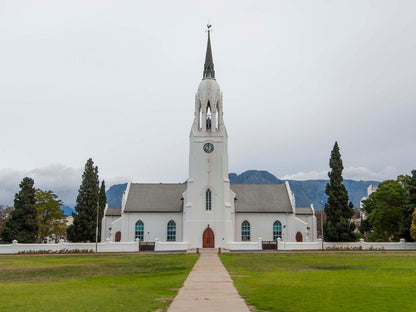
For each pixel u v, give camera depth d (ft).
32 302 66.44
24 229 237.66
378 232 274.36
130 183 289.12
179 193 283.79
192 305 62.64
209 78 267.18
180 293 74.49
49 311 59.31
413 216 225.15
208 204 251.80
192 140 259.19
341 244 238.48
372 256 174.91
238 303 64.28
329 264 135.13
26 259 172.35
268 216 271.90
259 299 67.05
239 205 274.77
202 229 247.29
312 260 153.28
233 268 123.44
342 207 245.65
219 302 65.16
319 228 447.01
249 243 238.48
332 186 248.11
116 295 73.00
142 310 59.62
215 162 255.50
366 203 317.83
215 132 258.57
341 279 93.09
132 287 83.51
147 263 147.13
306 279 93.66
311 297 68.95
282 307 60.85
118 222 276.62
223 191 251.80
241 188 286.87
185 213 256.32
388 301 65.46
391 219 263.08
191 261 154.40
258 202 277.44
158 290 78.84
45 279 99.30
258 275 103.14
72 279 99.09
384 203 262.67
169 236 269.03
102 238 285.23
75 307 62.18
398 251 216.95
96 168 276.21
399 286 81.56
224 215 248.52
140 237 268.82
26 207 237.86
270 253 205.77
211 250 230.89
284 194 284.41
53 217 311.47
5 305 63.87
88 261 158.92
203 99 262.06
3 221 308.60
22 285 87.45
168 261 156.04
